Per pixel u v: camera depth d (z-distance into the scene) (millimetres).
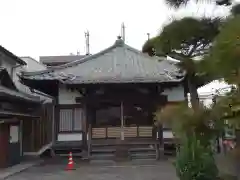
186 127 3996
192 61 5012
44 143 22469
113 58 21344
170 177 12047
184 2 5414
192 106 4078
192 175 6953
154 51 5691
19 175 13359
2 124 15305
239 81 2830
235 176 4055
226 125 3600
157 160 16797
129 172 13453
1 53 20797
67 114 18953
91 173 13438
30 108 19969
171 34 5191
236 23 2775
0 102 15500
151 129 18422
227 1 4578
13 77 24188
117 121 18891
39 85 18672
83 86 17922
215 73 3102
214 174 6891
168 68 19500
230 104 3211
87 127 18641
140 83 17531
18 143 17516
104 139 18469
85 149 18234
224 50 2760
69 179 12219
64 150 18609
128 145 17750
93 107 19000
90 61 20984
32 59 28531
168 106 4156
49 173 13773
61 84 18578
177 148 7602
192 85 5344
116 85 17906
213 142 4680
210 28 4941
